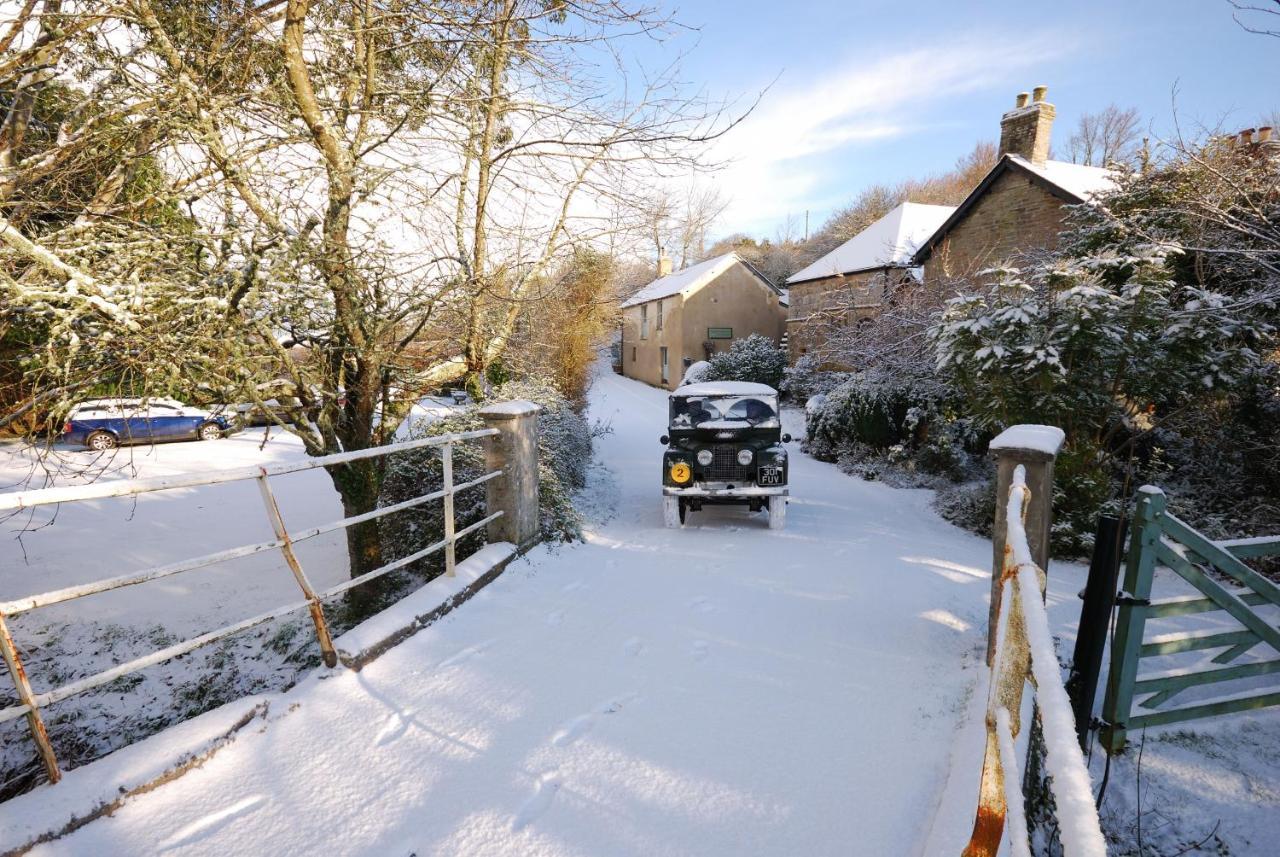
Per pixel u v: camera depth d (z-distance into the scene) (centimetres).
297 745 289
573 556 622
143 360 405
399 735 303
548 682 362
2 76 412
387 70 628
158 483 260
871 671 386
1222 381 738
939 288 1308
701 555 650
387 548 689
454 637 411
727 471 782
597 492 995
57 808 226
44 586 762
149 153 444
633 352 3612
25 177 423
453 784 270
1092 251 976
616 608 486
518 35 601
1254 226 702
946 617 479
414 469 702
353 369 571
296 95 481
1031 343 739
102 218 436
